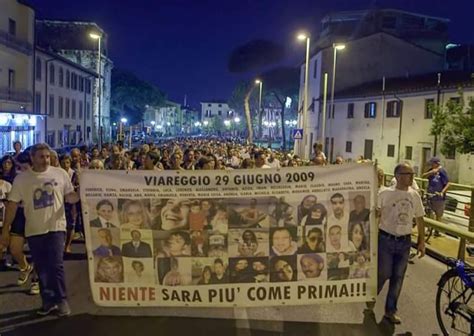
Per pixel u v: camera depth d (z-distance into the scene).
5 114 36.25
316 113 50.59
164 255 6.27
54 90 48.88
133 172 6.22
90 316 6.55
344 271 6.32
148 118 120.44
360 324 6.46
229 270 6.27
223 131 165.25
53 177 6.45
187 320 6.49
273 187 6.20
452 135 24.98
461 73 36.34
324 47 49.66
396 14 54.25
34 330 6.08
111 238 6.28
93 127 63.00
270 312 6.86
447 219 14.00
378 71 49.06
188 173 6.18
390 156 37.66
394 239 6.42
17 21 41.16
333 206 6.26
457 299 6.01
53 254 6.44
